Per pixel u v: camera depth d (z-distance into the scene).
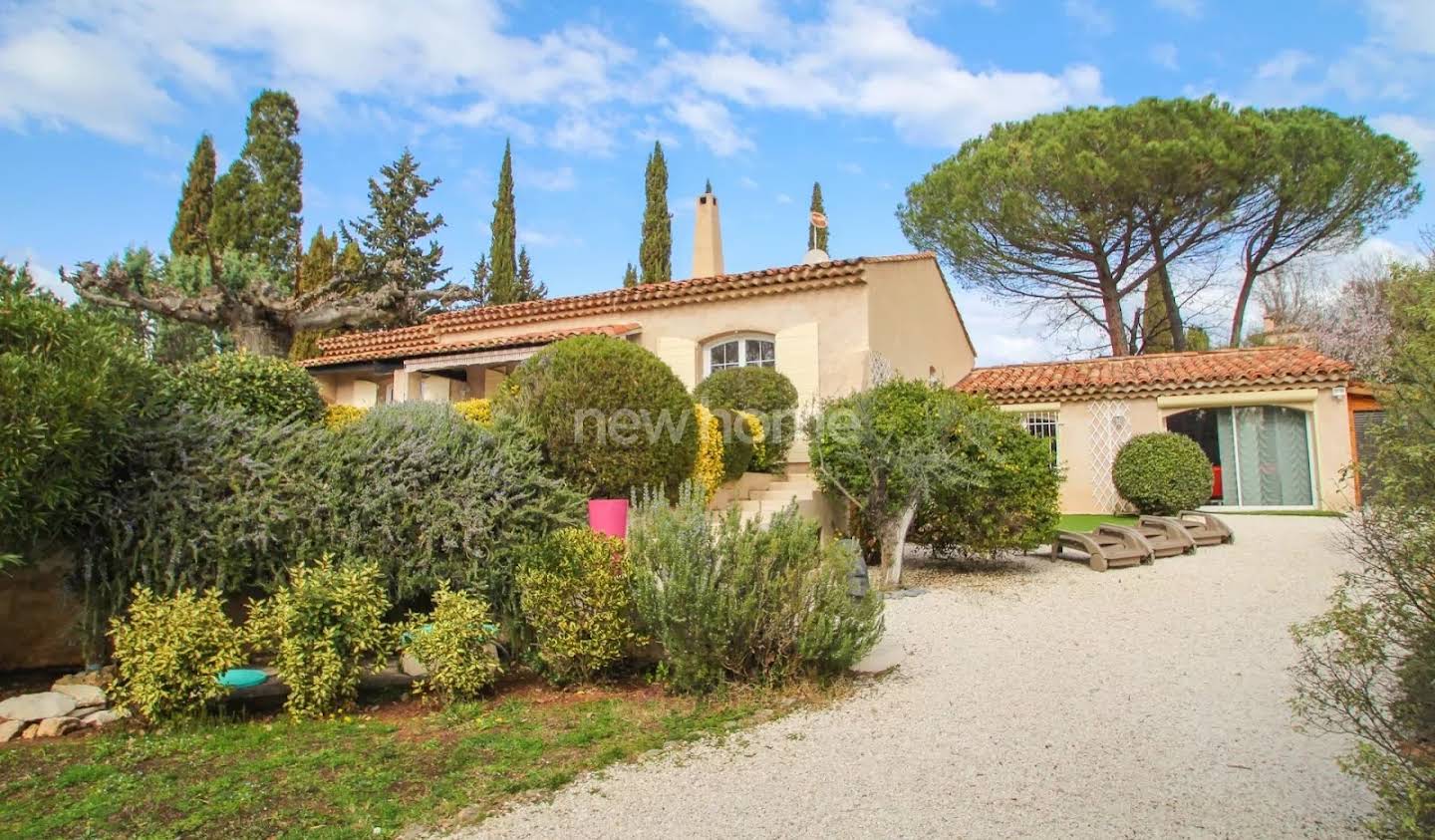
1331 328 28.00
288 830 3.86
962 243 24.39
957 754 4.77
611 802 4.17
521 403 9.48
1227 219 22.36
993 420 10.68
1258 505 17.83
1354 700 3.21
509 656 6.70
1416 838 2.85
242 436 6.62
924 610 8.79
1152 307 29.59
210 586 6.15
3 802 4.18
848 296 14.66
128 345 6.42
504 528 6.85
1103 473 18.12
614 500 7.78
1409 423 3.30
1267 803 4.04
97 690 5.74
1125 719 5.35
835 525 12.29
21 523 5.46
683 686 6.08
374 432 6.99
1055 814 3.96
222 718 5.52
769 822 3.92
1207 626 7.85
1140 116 21.16
